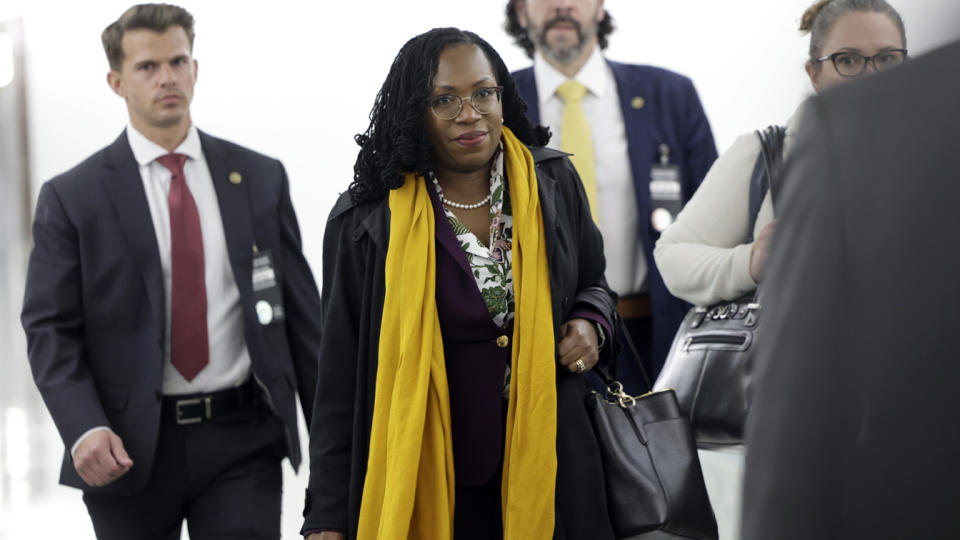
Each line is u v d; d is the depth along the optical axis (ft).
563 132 25.70
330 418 15.58
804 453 5.84
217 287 21.03
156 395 20.13
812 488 5.81
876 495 5.66
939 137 5.52
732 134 36.47
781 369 6.01
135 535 20.54
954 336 5.45
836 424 5.77
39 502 40.98
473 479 14.92
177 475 20.44
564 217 15.69
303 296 21.81
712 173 19.74
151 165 21.24
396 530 14.14
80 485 20.38
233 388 20.79
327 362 15.65
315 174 44.93
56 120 49.57
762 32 35.47
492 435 14.90
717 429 18.10
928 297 5.51
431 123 15.10
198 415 20.48
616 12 38.09
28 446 47.47
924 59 5.66
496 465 14.90
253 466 20.80
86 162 21.17
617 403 15.55
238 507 20.39
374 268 15.39
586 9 25.84
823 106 5.98
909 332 5.55
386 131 15.44
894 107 5.69
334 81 44.73
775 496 5.95
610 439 15.16
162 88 20.88
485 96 14.98
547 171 15.92
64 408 19.60
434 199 15.38
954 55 5.56
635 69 26.50
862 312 5.71
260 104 45.03
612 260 25.49
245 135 45.14
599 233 16.43
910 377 5.55
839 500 5.77
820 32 17.57
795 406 5.89
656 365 24.67
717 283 18.61
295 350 21.68
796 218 6.05
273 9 44.65
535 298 14.83
